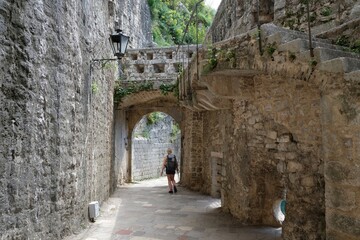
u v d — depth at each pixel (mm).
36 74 4082
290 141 4766
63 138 4988
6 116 3469
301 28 4785
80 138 5883
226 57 4371
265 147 5641
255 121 5988
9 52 3516
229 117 7336
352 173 2875
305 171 4402
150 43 18375
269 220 6238
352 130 2854
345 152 2926
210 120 10336
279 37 3553
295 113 4539
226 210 7559
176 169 11344
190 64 6168
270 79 5004
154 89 11180
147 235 5594
